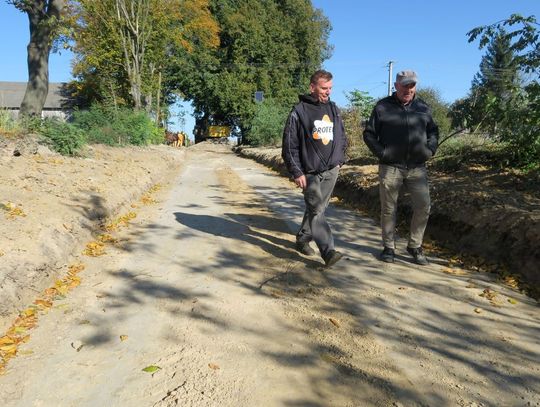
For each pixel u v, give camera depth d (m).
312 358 3.42
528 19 7.55
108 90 29.03
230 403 2.89
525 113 7.76
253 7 44.00
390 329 3.89
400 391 3.05
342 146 5.23
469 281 4.96
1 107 11.15
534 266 4.91
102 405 2.86
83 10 25.92
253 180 13.67
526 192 6.96
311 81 5.13
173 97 44.66
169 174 14.87
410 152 5.25
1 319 3.71
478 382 3.17
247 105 42.28
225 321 3.99
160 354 3.44
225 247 6.07
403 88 5.15
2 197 5.98
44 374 3.15
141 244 6.16
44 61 17.70
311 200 5.14
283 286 4.77
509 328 3.93
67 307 4.16
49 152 10.32
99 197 7.29
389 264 5.49
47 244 4.91
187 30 35.19
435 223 6.78
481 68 47.38
